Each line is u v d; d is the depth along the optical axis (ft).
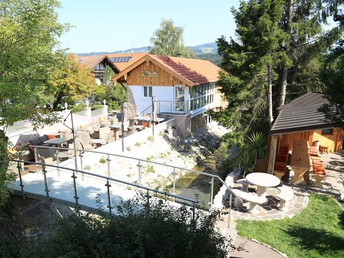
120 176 43.34
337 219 25.59
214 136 81.20
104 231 14.06
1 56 19.69
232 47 46.37
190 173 54.24
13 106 20.70
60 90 75.92
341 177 35.91
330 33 42.63
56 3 26.81
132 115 70.79
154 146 56.24
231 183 34.30
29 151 41.06
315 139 45.44
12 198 26.08
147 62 71.56
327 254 20.34
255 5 40.47
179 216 14.71
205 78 79.46
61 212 25.82
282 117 38.99
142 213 15.34
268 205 28.30
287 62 42.27
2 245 20.06
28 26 21.89
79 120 54.03
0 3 23.81
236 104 46.80
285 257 19.65
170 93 73.05
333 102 20.68
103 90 92.53
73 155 39.93
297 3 44.73
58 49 33.12
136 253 12.45
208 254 12.75
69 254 12.59
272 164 34.22
